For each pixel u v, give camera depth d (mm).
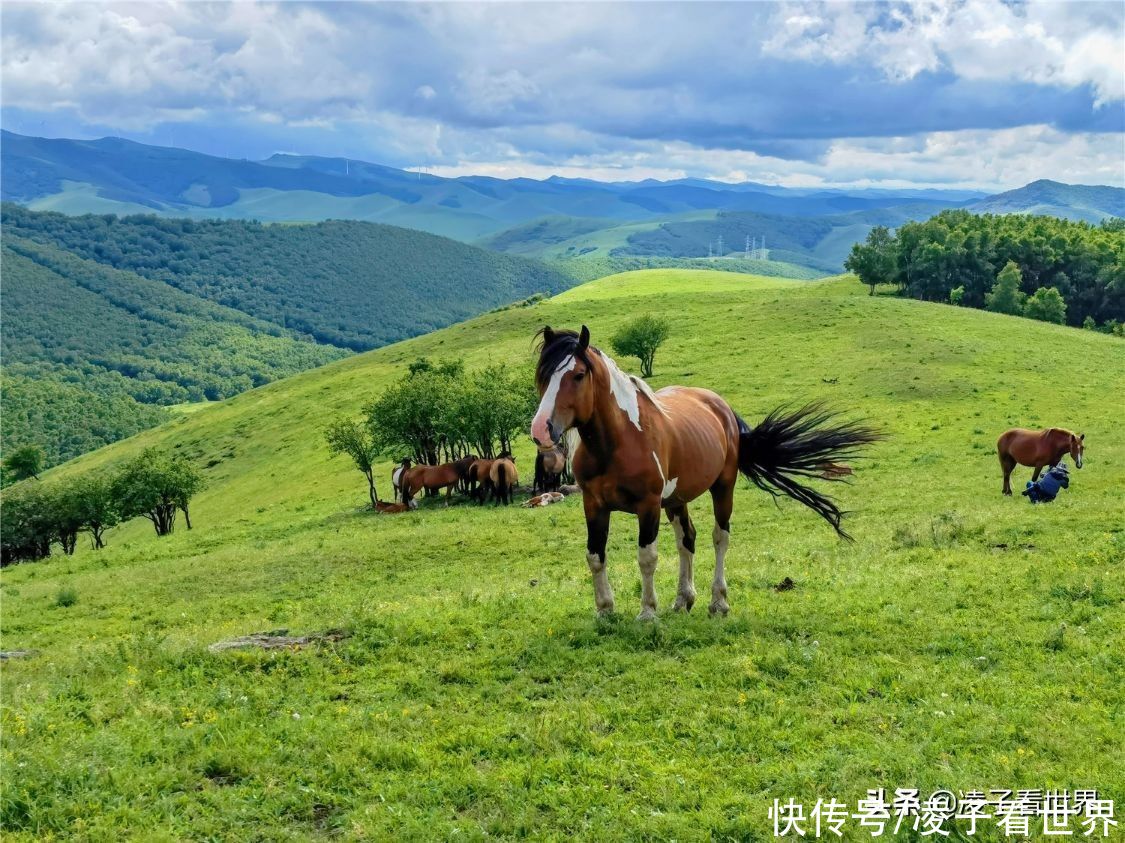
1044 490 22047
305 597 19969
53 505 59844
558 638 8969
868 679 7695
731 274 174500
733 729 6734
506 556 23000
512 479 35781
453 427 42938
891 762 6102
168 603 21500
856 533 19703
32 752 6254
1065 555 13109
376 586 20312
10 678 9359
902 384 52469
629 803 5680
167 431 102562
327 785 5965
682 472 9508
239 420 91562
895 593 10953
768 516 25344
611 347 77812
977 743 6430
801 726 6738
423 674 8125
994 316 83000
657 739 6598
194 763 6199
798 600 10977
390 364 100375
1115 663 7945
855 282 138125
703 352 71000
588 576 15555
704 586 12711
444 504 38281
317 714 7219
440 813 5574
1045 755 6227
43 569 34781
